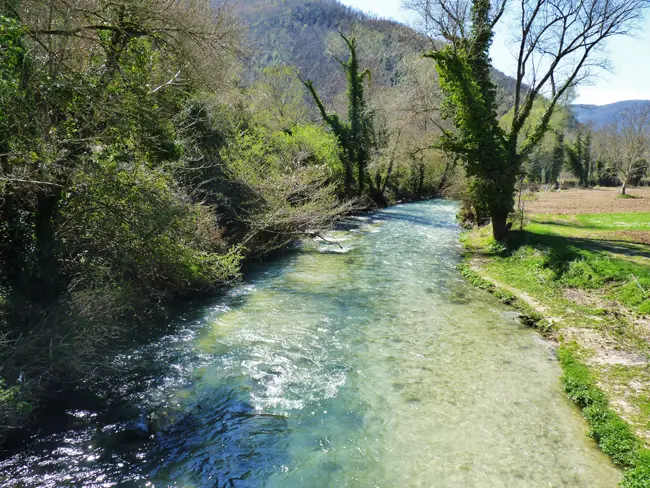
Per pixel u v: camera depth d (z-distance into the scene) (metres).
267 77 41.44
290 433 6.99
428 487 5.93
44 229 8.45
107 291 9.02
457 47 20.06
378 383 8.62
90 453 6.20
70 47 8.95
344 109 54.72
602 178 82.88
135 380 8.21
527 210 34.28
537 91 19.88
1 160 7.37
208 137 17.66
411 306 13.26
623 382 8.52
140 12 9.34
